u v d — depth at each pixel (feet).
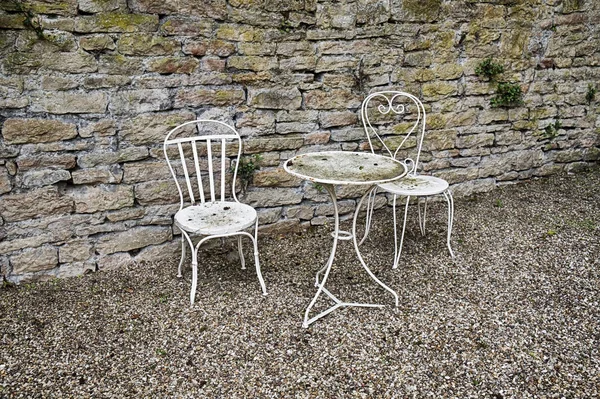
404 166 7.34
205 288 8.32
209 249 9.81
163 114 8.84
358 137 10.70
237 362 6.41
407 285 8.39
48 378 6.11
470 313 7.48
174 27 8.55
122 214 8.90
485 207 11.54
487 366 6.30
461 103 11.43
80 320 7.36
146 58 8.48
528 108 12.17
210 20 8.78
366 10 9.91
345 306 7.72
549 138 12.76
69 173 8.35
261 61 9.37
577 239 9.75
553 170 13.10
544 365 6.28
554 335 6.88
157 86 8.67
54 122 8.06
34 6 7.54
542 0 11.43
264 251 9.77
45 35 7.70
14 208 8.09
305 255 9.60
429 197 11.87
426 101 11.09
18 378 6.10
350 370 6.25
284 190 10.30
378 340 6.86
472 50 11.16
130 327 7.19
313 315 7.52
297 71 9.75
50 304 7.82
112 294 8.15
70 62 7.97
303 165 7.34
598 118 13.11
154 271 8.98
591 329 6.99
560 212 11.02
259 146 9.80
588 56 12.39
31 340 6.86
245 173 9.73
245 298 8.00
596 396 5.74
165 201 9.22
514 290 8.11
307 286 8.42
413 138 11.23
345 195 10.92
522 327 7.09
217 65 9.05
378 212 11.49
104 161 8.56
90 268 8.89
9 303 7.82
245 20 9.04
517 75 11.76
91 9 7.89
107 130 8.46
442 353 6.57
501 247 9.66
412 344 6.76
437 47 10.80
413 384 6.01
